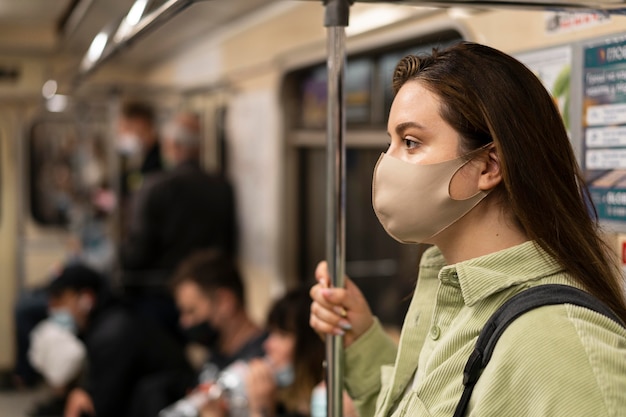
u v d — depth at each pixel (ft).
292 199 14.35
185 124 16.84
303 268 14.48
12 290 23.15
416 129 4.00
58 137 22.62
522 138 3.78
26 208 22.86
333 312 5.29
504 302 3.81
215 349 12.84
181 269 12.42
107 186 21.26
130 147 18.40
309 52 12.65
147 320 14.51
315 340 9.24
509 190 3.79
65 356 16.98
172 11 5.51
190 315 12.35
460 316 4.03
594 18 6.10
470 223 4.02
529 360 3.48
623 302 3.95
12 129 22.67
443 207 3.98
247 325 12.26
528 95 3.86
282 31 13.74
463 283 3.89
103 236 20.90
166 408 13.03
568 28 6.37
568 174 3.92
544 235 3.81
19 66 22.27
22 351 20.94
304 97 13.94
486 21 7.55
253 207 15.88
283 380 10.09
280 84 13.97
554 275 3.83
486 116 3.81
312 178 14.15
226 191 16.79
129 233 16.85
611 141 5.95
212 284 12.02
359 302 5.51
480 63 3.91
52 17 20.07
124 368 13.94
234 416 10.53
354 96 12.01
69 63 21.89
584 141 6.20
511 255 3.86
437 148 3.95
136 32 6.81
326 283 5.47
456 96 3.87
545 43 6.65
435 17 8.78
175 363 14.29
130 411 13.69
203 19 15.43
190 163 16.92
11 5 18.49
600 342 3.46
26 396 21.67
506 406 3.51
